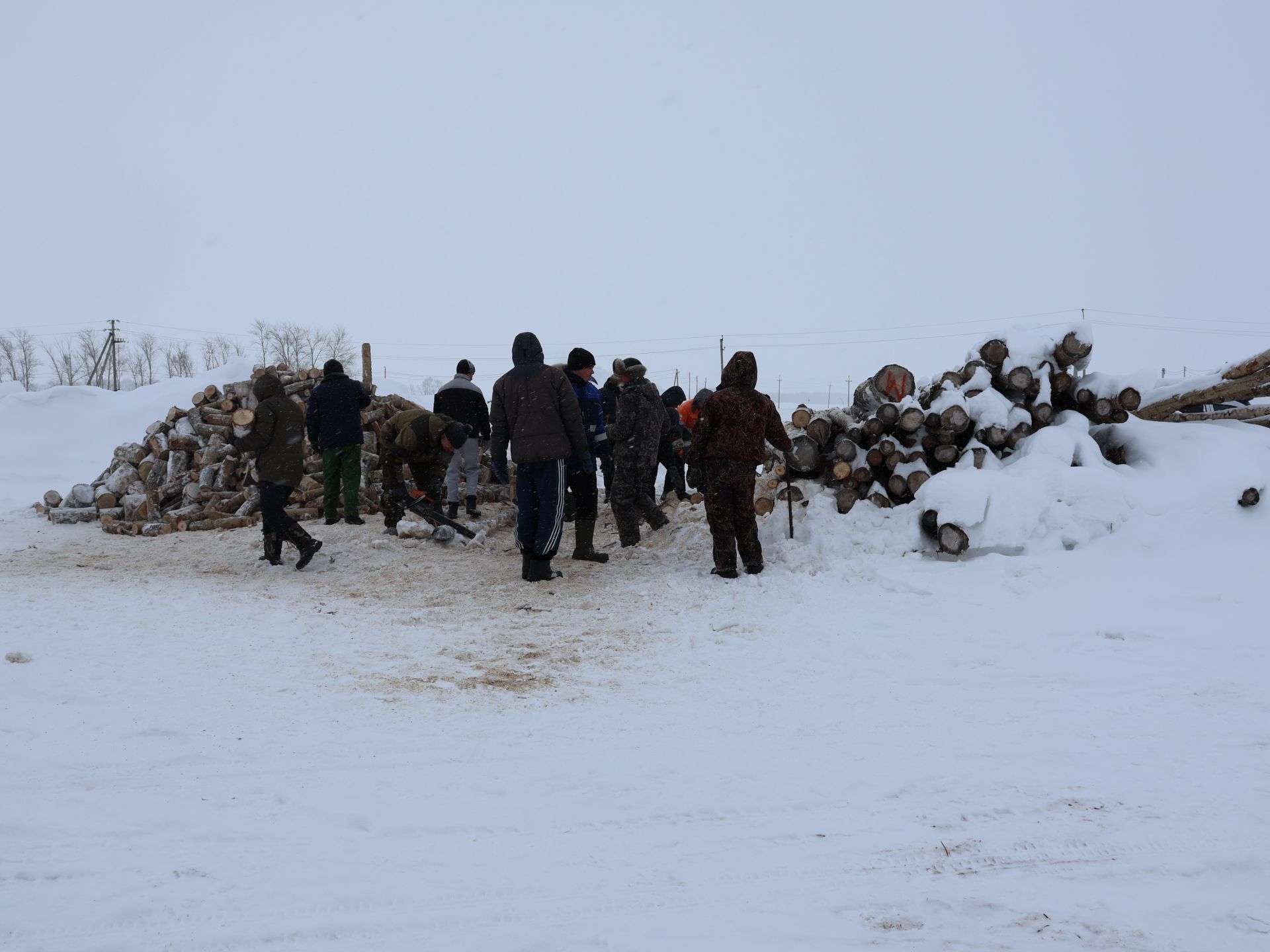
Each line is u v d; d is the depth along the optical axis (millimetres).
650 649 5965
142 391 22047
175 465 10898
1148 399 9750
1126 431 9188
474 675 5414
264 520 8328
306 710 4754
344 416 9961
